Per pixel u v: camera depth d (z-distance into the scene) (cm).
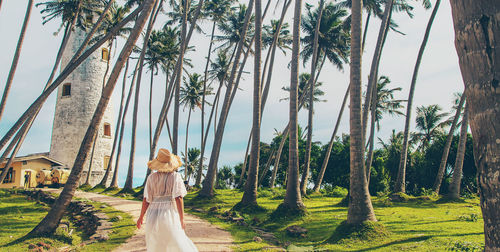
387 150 4462
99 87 4181
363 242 912
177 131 2425
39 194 2322
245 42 3862
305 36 3441
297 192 1466
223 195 2333
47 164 3556
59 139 3972
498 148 249
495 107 252
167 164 473
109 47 4141
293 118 1544
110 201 2000
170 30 4188
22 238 927
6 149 1550
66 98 4038
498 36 255
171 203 468
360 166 1047
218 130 2108
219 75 4375
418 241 859
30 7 1655
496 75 253
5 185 3284
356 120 1094
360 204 1009
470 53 271
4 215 1569
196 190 2878
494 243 249
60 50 2005
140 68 2916
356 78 1120
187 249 445
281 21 2722
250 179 1670
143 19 1127
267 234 1154
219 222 1334
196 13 2662
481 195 264
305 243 1008
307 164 2373
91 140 1067
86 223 1417
